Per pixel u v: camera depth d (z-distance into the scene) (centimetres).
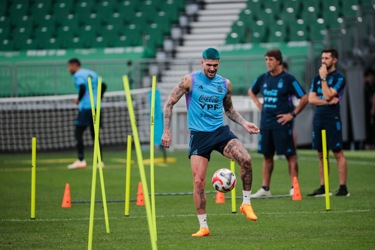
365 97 6644
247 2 7631
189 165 5306
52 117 6750
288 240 2342
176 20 7819
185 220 2861
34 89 6800
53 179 4559
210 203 3384
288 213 2992
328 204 3039
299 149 6519
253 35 7462
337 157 3544
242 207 2488
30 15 8131
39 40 7975
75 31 7938
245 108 6391
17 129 6725
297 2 7506
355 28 6731
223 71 6638
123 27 7831
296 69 6362
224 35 7600
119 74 6738
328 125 3512
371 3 7319
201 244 2283
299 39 7319
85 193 3862
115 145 6688
